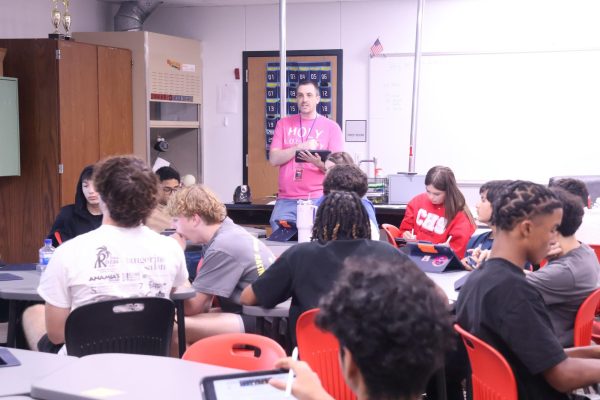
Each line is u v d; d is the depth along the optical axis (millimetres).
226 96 8227
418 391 1074
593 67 7324
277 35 8070
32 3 6859
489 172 7613
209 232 3252
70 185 6293
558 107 7422
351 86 7930
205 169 8367
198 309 3139
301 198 5148
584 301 2621
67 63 6219
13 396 1790
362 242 2633
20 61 6176
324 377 2406
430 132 7727
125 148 7094
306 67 8008
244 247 3189
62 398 1749
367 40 7848
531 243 2061
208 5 8156
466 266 3639
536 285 2627
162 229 4531
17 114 5949
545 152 7484
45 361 2049
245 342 2232
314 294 2604
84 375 1867
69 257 2490
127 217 2547
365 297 1061
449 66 7613
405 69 7762
